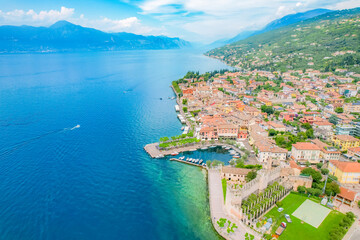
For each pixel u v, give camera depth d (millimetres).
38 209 114625
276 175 135625
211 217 113500
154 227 107938
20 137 193000
